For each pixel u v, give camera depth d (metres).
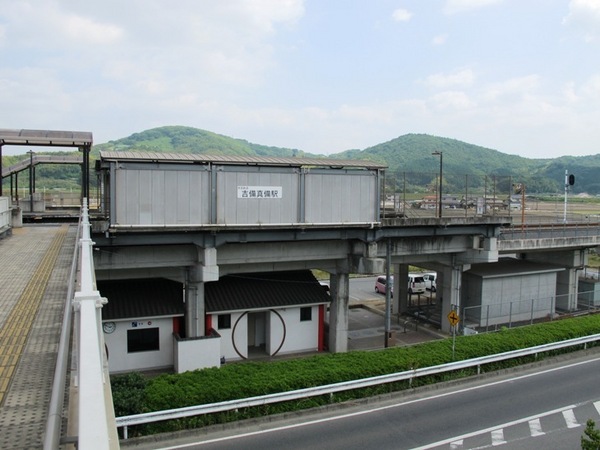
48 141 22.09
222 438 14.45
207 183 20.58
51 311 7.74
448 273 28.83
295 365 18.83
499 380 19.89
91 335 3.09
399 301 32.66
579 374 20.59
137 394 15.16
